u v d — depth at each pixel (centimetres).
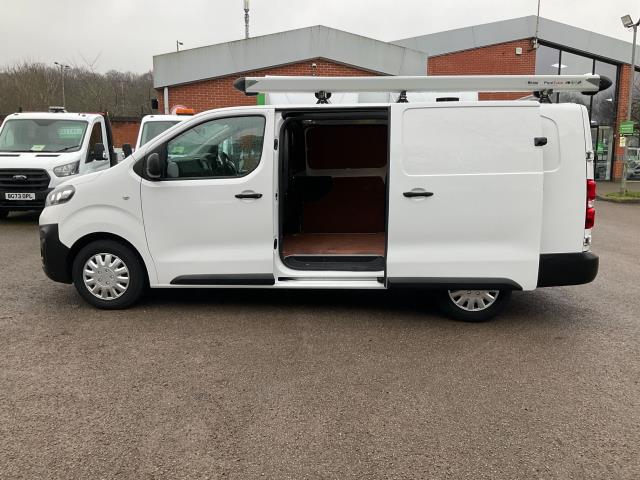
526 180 487
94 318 523
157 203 520
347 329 505
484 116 488
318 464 297
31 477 283
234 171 520
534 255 495
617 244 991
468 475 289
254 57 1683
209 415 346
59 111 1300
